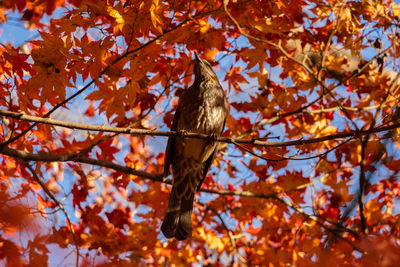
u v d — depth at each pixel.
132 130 7.93
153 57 8.34
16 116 7.36
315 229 11.60
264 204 11.80
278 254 11.39
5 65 7.98
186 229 9.93
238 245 12.38
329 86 12.08
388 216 11.34
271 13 9.02
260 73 11.46
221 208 12.59
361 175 10.04
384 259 7.80
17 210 8.55
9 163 9.52
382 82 11.94
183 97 10.55
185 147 10.24
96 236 10.85
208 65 10.82
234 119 11.94
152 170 12.05
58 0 7.82
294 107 11.73
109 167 9.31
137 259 11.20
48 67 7.81
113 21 7.94
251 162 11.80
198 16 8.26
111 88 8.54
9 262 8.20
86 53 7.93
